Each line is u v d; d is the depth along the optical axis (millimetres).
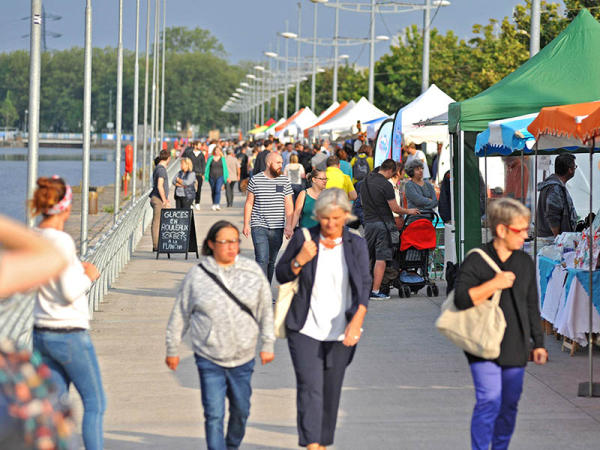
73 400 12859
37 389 4812
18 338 10875
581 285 15414
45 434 4766
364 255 9961
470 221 22219
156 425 11766
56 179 8922
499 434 9664
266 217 19625
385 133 32719
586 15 21453
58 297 8961
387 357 15734
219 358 9398
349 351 9945
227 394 9836
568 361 15492
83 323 9188
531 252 20031
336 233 9875
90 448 9148
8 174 91750
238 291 9484
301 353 9789
